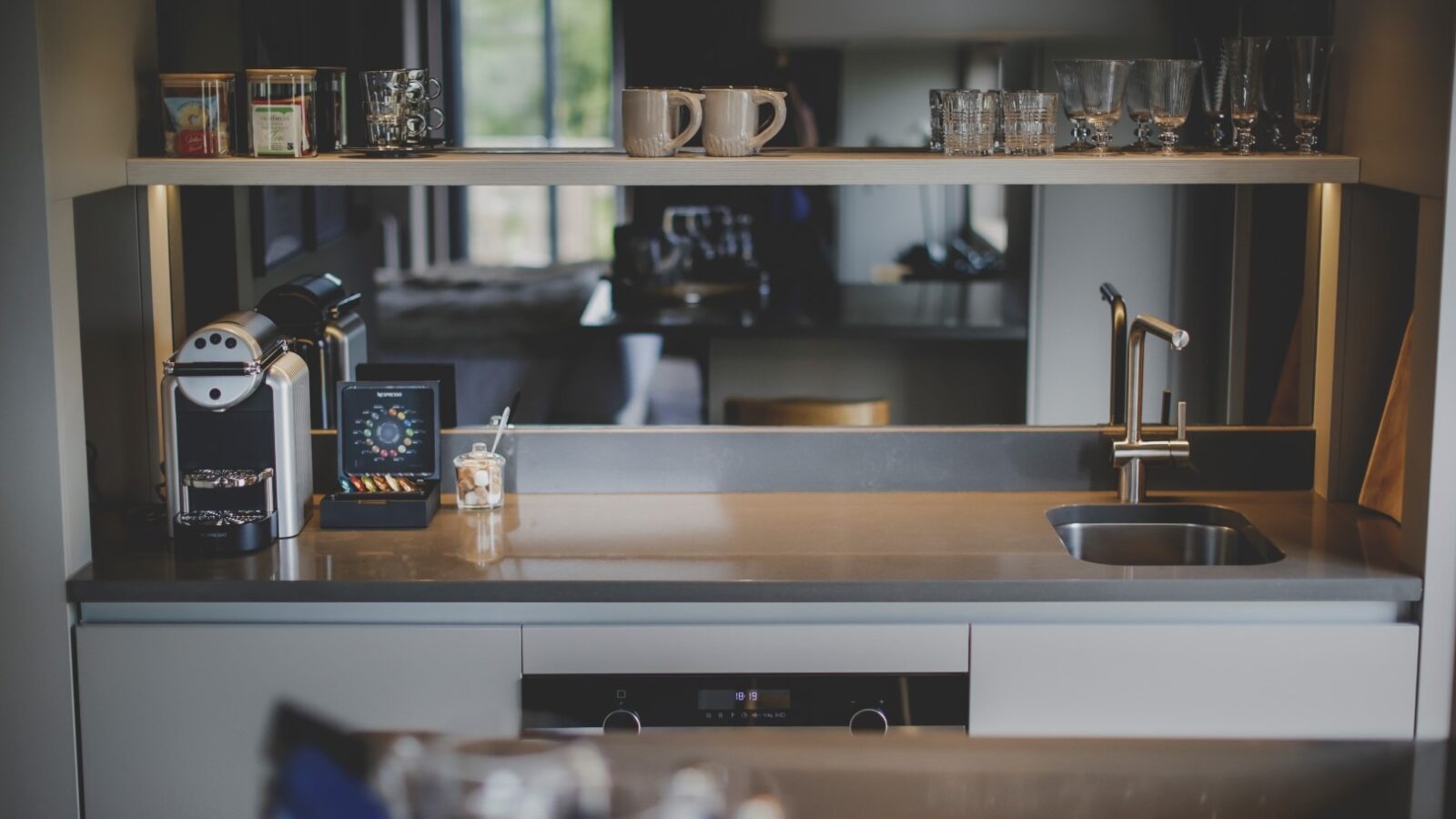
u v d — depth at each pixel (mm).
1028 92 2773
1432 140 2459
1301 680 2535
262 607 2525
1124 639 2520
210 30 2893
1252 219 3004
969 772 2547
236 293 2967
